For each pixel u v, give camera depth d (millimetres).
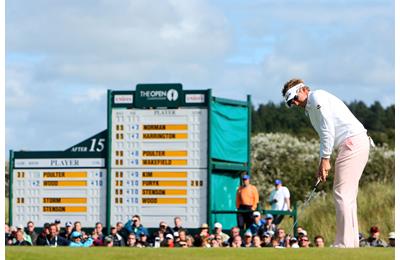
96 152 51719
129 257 22516
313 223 58656
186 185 50344
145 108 50938
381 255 22906
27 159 52531
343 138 25859
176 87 50469
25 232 50656
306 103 26328
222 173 51781
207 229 46156
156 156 50844
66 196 52125
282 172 80500
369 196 61656
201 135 50188
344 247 25000
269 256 22719
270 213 48750
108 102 51312
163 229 47688
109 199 51406
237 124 52500
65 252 23281
